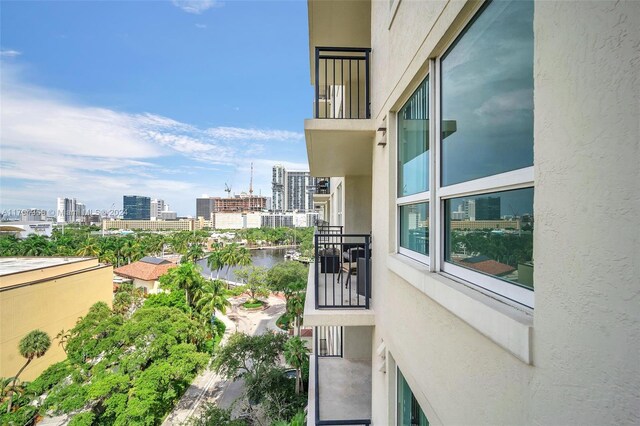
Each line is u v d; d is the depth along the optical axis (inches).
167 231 6845.5
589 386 36.2
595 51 36.0
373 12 193.9
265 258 4060.0
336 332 358.0
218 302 1408.7
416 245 116.8
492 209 66.4
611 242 33.7
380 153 163.9
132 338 826.8
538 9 46.2
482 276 69.9
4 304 925.8
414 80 110.7
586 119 37.2
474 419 63.5
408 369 108.3
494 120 64.7
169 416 830.5
